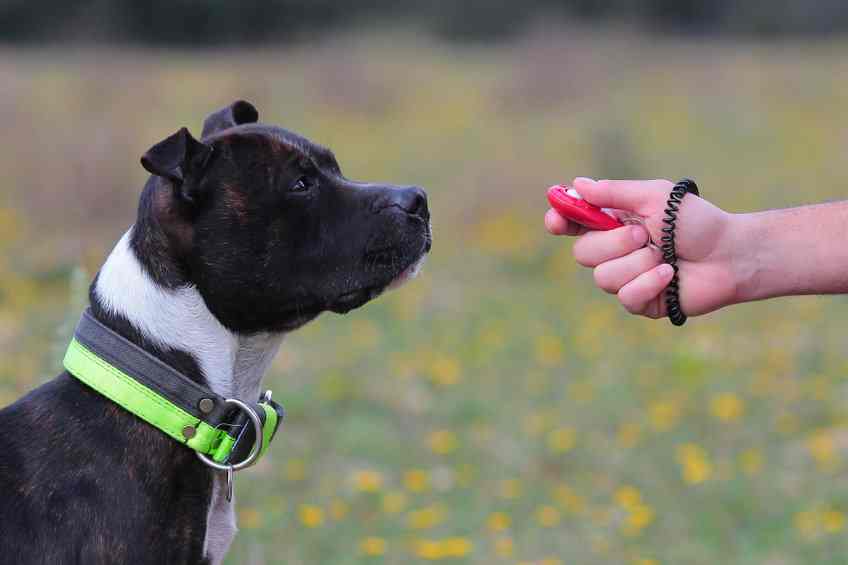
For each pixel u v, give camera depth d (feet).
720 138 54.75
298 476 18.60
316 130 58.08
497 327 28.09
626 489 18.76
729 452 20.30
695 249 8.97
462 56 93.45
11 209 35.04
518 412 22.29
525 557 16.34
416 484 18.62
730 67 78.89
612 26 82.53
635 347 26.50
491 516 17.57
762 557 16.26
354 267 10.08
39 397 9.41
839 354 25.54
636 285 8.93
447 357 25.55
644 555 16.40
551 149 50.70
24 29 92.02
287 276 9.83
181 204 9.41
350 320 28.50
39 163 35.55
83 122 41.19
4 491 8.79
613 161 44.11
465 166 46.62
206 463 9.23
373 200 10.19
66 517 8.73
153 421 9.09
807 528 17.04
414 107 66.28
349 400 22.50
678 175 45.70
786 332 27.53
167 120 53.52
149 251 9.49
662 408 22.09
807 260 8.96
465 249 36.01
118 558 8.77
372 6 110.52
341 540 16.55
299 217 9.87
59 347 13.05
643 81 71.51
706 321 28.68
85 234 33.30
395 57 85.25
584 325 28.37
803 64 82.28
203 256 9.52
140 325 9.34
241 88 61.77
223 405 9.29
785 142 54.08
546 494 18.54
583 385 23.72
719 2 113.50
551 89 65.46
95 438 9.04
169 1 96.94
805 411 21.90
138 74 64.49
